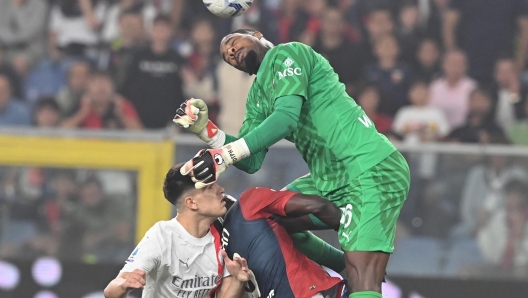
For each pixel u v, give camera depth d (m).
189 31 34.91
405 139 33.34
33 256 27.31
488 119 33.62
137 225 27.31
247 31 17.28
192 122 16.42
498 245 26.64
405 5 35.25
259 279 16.83
